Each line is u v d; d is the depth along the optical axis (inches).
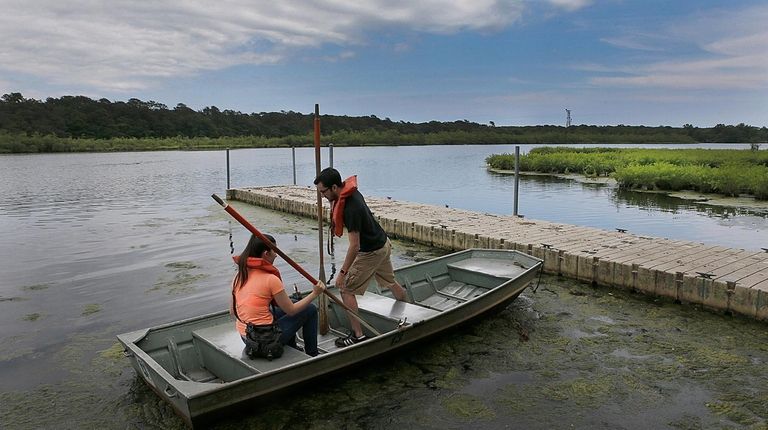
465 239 361.1
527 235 352.8
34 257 366.3
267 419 153.8
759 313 221.0
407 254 369.7
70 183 932.6
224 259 360.2
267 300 161.0
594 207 588.4
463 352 199.2
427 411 159.0
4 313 250.2
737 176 663.8
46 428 151.9
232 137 2876.5
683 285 244.5
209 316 183.8
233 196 692.1
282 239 432.1
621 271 267.7
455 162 1528.1
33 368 190.9
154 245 407.2
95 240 427.8
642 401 163.2
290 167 1363.2
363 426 151.4
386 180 973.2
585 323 227.5
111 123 2667.3
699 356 193.0
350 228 185.5
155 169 1288.1
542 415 156.4
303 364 153.5
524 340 209.9
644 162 925.8
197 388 137.7
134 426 152.3
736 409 157.3
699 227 459.5
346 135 3056.1
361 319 189.6
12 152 2129.7
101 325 235.0
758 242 392.8
